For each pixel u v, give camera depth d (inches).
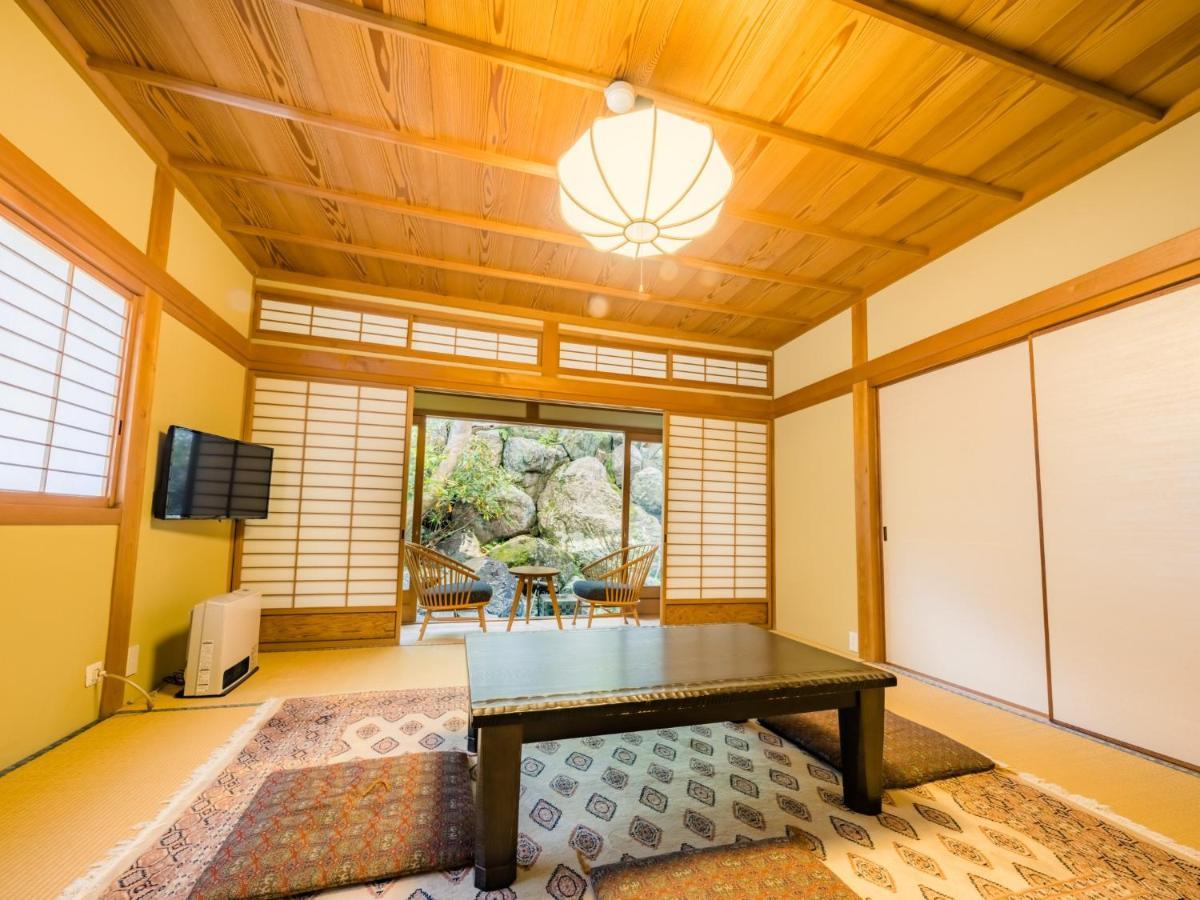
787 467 181.8
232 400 132.2
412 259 133.9
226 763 73.1
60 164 72.7
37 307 71.5
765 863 53.6
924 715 99.3
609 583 172.2
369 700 100.0
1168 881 53.0
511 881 51.9
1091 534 91.7
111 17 70.7
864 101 82.8
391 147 95.0
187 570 113.8
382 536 148.4
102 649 85.8
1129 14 67.9
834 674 67.5
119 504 88.8
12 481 68.6
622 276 143.5
